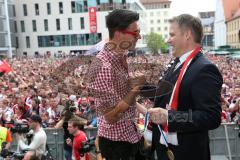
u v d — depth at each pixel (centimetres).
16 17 7844
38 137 661
